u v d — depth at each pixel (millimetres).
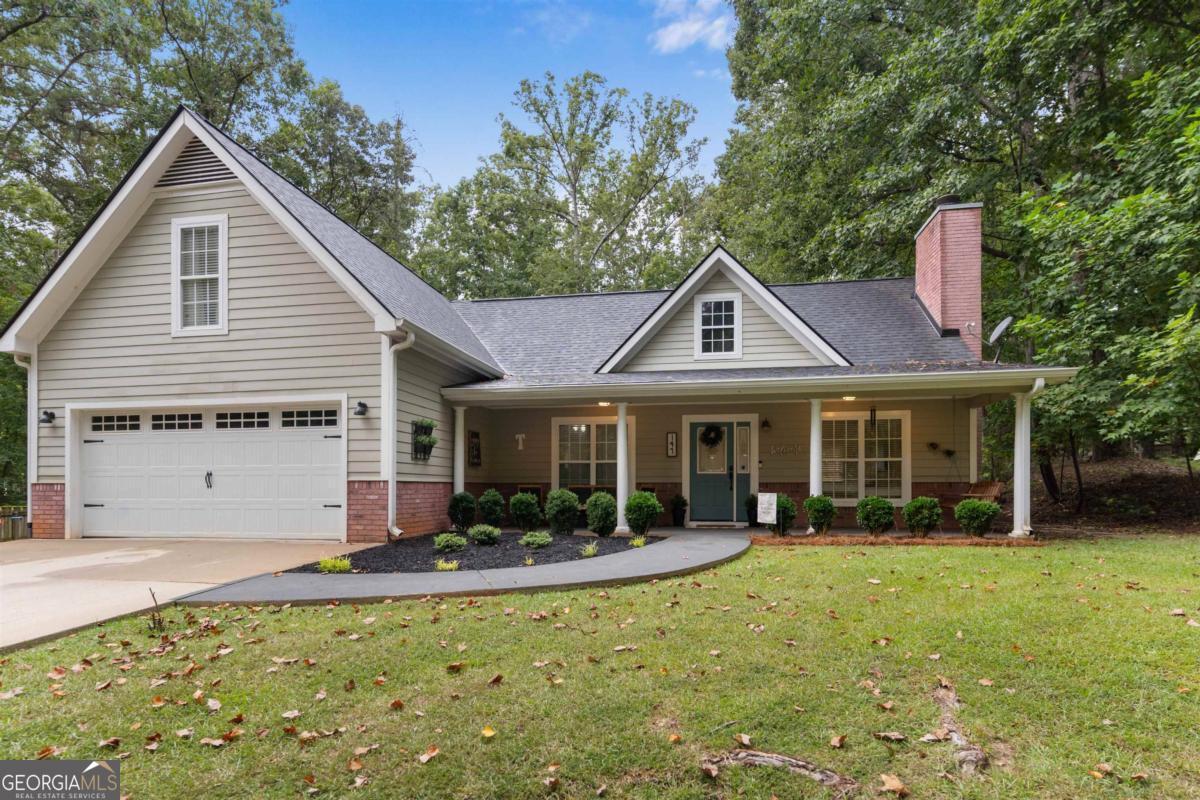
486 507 10438
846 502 12281
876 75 16625
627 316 13969
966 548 8781
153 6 20219
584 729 3293
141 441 10289
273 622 5121
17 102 17688
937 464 12023
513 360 12695
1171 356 9367
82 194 18953
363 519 9320
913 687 3771
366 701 3643
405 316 9531
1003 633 4617
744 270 11625
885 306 13117
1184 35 11852
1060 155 14266
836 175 17297
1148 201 9656
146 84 20938
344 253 9859
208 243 10180
